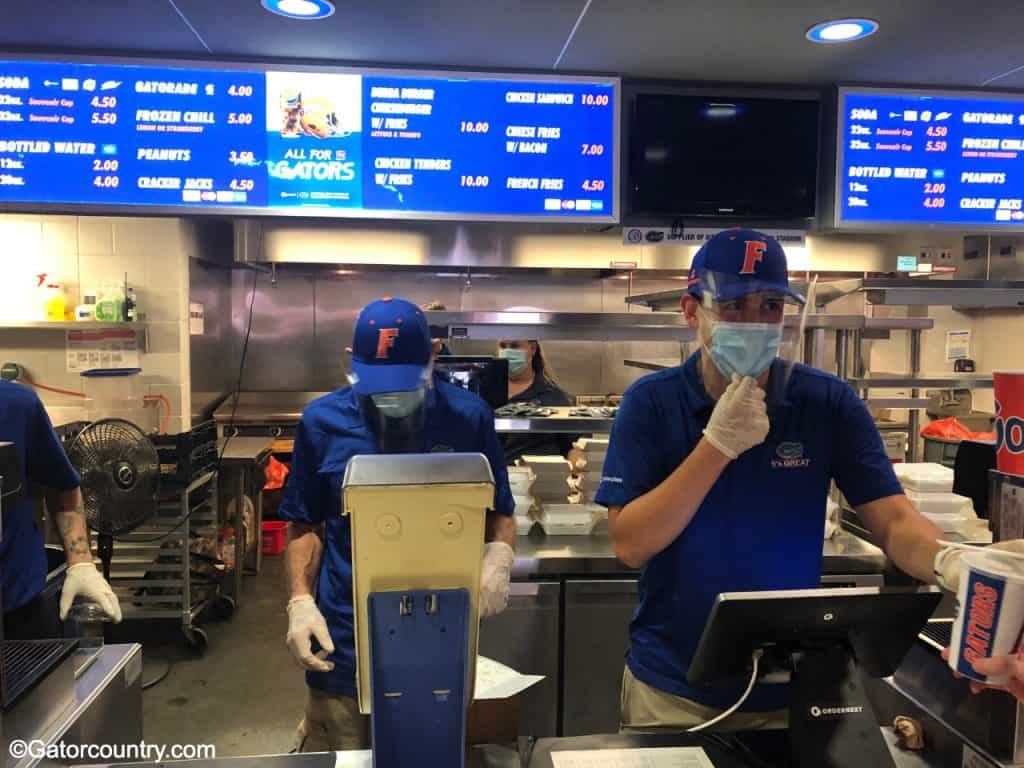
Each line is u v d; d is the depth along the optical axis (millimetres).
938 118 2787
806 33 2439
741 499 1384
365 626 829
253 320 5328
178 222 4160
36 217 4098
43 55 2455
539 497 2594
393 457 820
